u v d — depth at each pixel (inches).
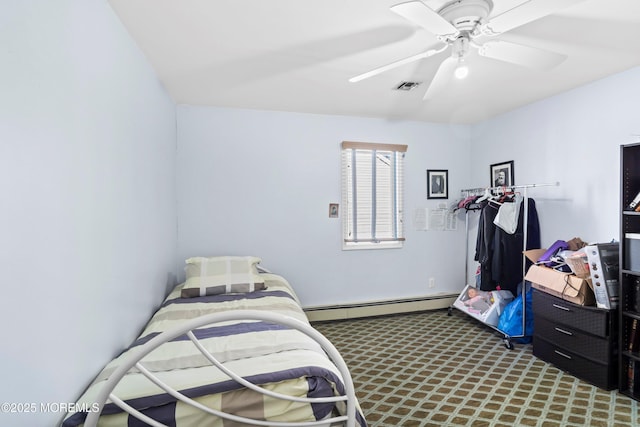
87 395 42.3
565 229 111.3
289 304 87.7
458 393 81.7
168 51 78.6
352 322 136.2
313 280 136.8
